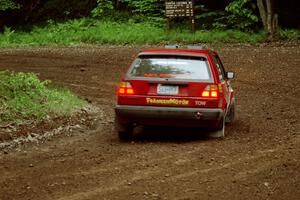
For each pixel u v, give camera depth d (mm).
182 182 8914
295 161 10281
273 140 12484
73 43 36500
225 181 8977
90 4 46188
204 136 13266
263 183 8844
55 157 10852
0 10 45781
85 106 17391
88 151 11477
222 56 29391
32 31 41375
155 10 44406
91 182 8898
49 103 15602
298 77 23969
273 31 35875
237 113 17047
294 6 44781
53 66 27875
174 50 13062
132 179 9094
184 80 12430
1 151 11336
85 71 26609
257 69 26000
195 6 41781
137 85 12547
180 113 12344
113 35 36938
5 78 16344
